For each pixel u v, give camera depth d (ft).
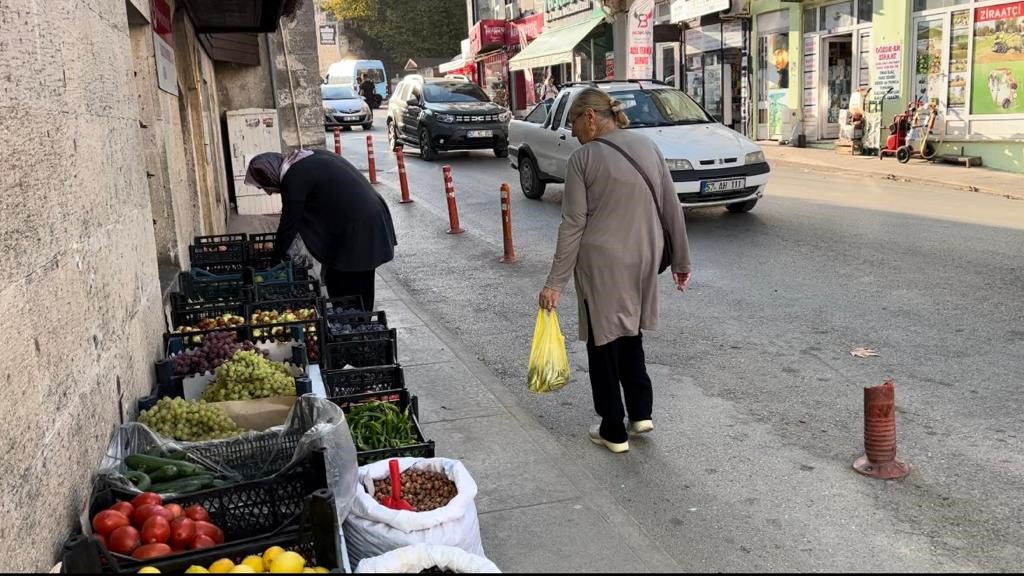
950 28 48.08
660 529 12.13
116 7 13.69
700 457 14.47
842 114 56.54
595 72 87.66
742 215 36.60
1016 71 44.50
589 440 15.37
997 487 12.98
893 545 11.51
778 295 24.27
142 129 19.39
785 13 61.72
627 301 13.99
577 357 20.15
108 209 11.75
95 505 9.07
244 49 41.04
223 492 9.19
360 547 9.98
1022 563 10.98
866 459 13.87
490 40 114.42
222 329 15.57
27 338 8.00
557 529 11.69
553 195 45.80
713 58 71.10
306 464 9.39
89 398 9.84
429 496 10.74
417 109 64.54
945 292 23.45
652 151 14.15
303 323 15.76
